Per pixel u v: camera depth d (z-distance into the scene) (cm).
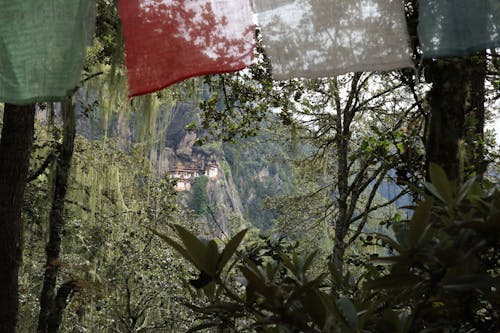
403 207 153
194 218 1405
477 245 111
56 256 766
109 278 1148
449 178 258
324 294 119
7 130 495
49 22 178
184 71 181
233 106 796
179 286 1140
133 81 182
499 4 159
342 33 169
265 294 114
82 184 1056
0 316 486
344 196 936
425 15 163
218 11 181
